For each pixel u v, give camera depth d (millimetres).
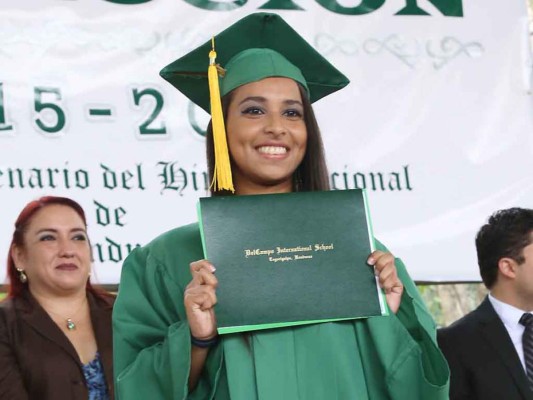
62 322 6551
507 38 8094
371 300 4258
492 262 6945
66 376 6270
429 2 8055
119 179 7234
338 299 4238
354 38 7883
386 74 7863
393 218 7602
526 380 6527
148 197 7250
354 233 4336
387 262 4266
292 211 4336
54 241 6723
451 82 7938
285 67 4645
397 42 7938
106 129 7301
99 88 7359
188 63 4922
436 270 7559
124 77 7414
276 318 4188
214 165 4664
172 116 7410
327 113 7703
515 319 6816
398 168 7707
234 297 4191
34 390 6215
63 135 7223
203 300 4109
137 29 7512
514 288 6867
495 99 7961
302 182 4645
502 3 8164
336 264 4281
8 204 7023
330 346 4258
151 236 7191
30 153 7145
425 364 4219
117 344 4465
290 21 7809
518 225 6914
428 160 7758
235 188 4609
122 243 7129
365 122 7746
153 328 4465
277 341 4266
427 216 7648
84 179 7184
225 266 4227
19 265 6707
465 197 7734
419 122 7824
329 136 7672
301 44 4871
